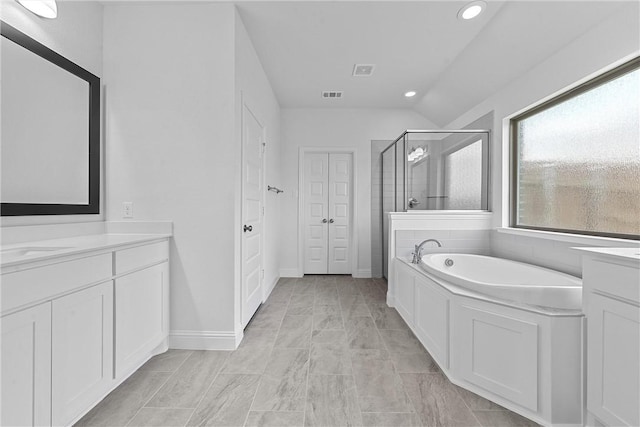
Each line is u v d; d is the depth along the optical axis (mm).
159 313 2047
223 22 2184
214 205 2188
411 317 2570
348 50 2896
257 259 3029
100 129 2154
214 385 1738
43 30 1739
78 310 1338
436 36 2648
